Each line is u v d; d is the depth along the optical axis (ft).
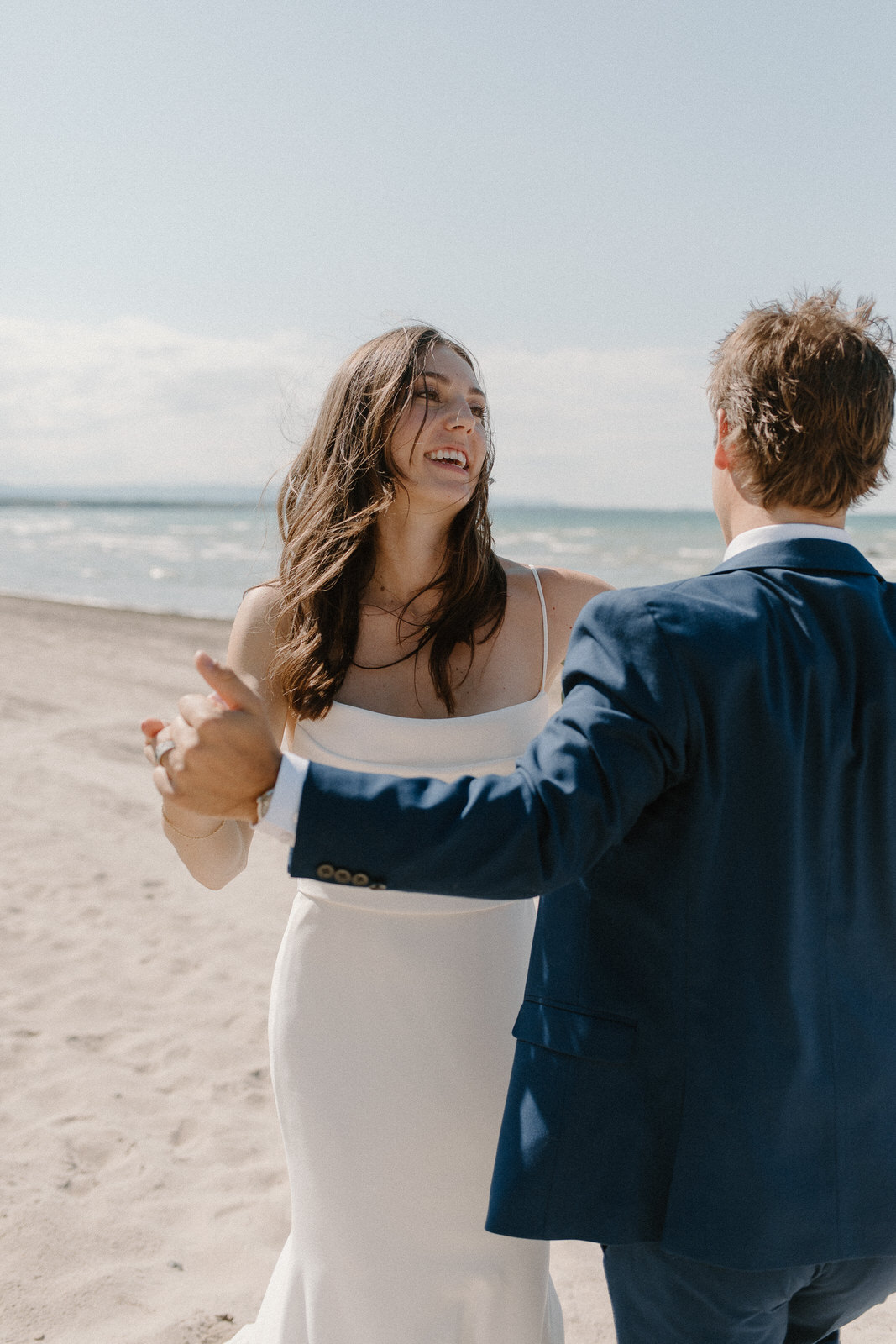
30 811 21.81
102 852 19.62
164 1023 13.24
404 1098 5.88
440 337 6.59
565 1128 4.52
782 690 4.25
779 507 4.73
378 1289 5.88
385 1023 5.92
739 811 4.24
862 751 4.36
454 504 6.34
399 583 6.64
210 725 3.91
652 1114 4.44
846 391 4.50
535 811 3.88
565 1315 8.49
